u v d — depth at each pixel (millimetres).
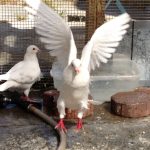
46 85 2039
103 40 1428
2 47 2332
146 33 2053
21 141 1519
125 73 1955
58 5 2361
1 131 1595
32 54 1820
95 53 1471
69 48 1413
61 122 1545
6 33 2463
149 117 1741
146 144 1517
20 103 1794
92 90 1871
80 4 2346
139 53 2059
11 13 2512
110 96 1890
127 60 2037
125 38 2031
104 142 1522
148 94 1820
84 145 1497
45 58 2143
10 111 1780
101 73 1929
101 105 1857
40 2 1384
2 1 2518
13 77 1777
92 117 1732
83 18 2285
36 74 1811
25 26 2434
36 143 1505
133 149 1479
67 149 1467
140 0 2451
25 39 2381
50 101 1758
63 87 1431
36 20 1381
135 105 1717
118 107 1734
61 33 1385
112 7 2404
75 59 1368
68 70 1376
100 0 1999
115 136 1570
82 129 1612
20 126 1643
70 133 1581
